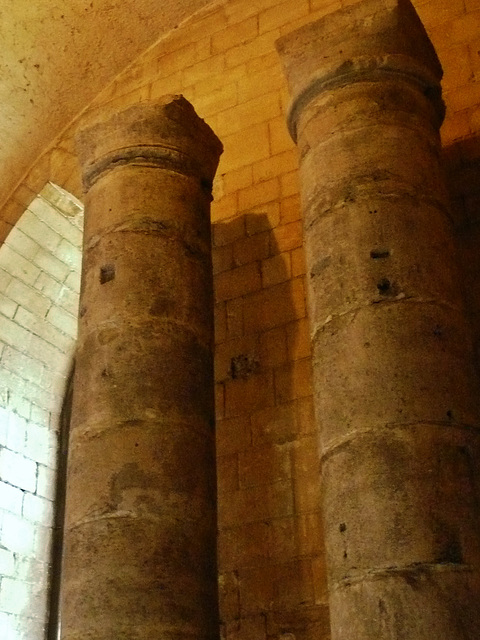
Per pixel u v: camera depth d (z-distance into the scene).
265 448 5.17
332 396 3.50
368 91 4.18
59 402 7.68
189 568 3.96
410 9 4.40
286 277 5.64
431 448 3.22
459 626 2.90
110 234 4.70
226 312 5.75
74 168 7.44
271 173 6.12
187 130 5.04
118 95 7.55
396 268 3.62
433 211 3.85
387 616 2.94
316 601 4.60
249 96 6.61
